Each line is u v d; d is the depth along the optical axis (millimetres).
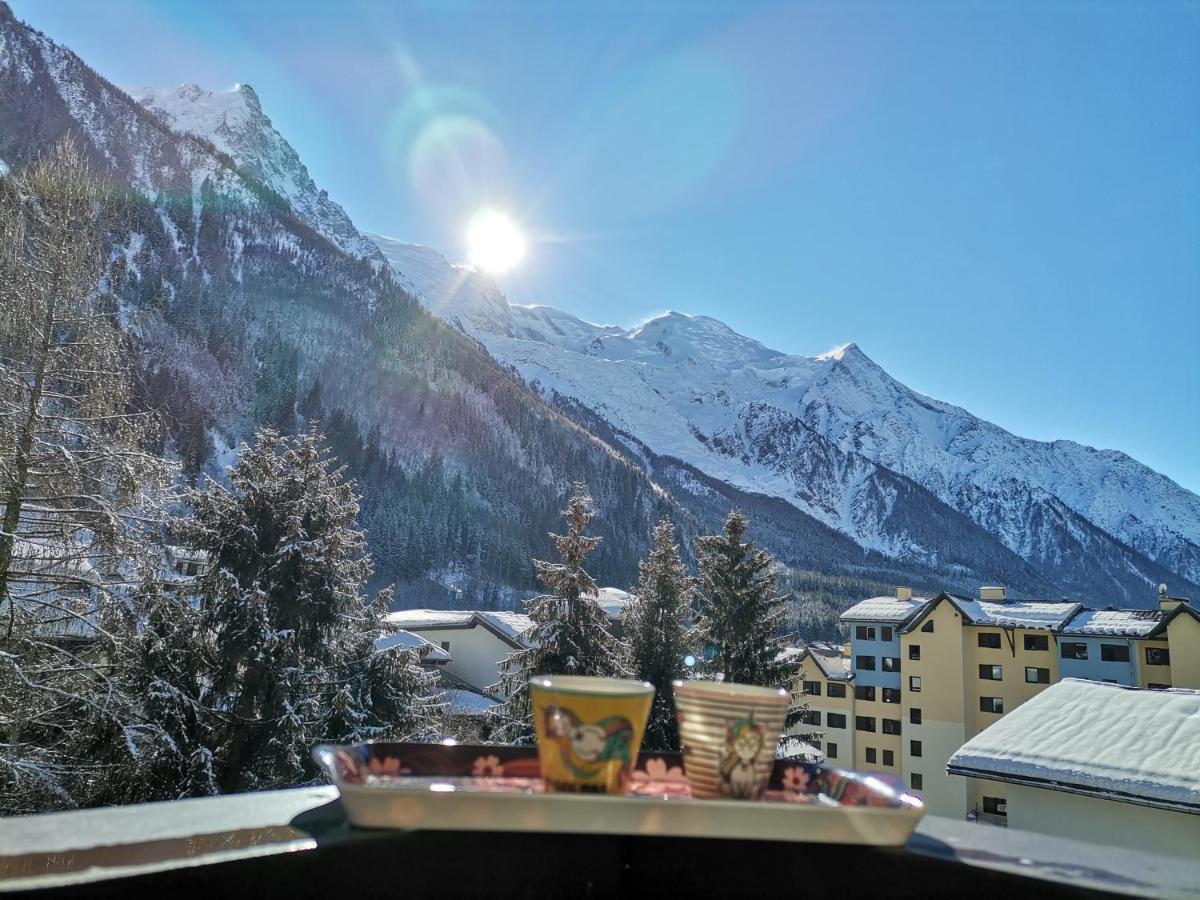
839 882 767
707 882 794
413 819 718
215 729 12695
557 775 761
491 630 36281
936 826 900
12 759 9156
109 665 10383
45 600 9445
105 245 10508
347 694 15031
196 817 765
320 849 699
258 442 15242
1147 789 11750
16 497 9180
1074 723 14117
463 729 21031
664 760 1008
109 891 601
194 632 12711
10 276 9445
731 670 18953
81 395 9812
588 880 787
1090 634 30031
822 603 93188
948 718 32688
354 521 16375
